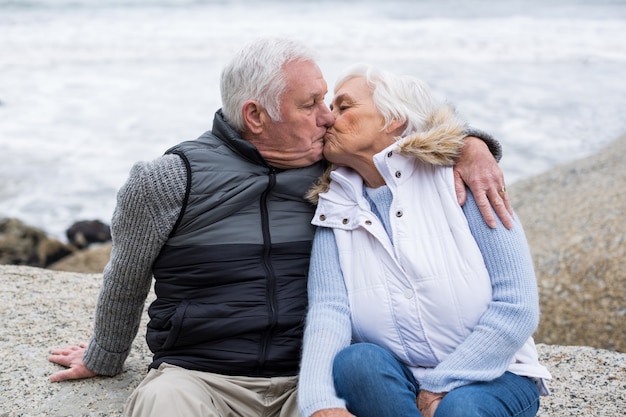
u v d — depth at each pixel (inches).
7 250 315.6
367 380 86.8
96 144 438.0
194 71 639.8
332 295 96.4
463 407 84.8
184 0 992.9
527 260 93.0
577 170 287.1
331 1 1045.2
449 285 92.2
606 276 205.5
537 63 685.3
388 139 99.0
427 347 93.0
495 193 94.1
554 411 119.3
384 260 95.3
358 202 98.7
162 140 442.6
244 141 100.4
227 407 98.6
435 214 95.4
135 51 736.3
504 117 485.7
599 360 136.5
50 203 366.3
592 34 855.1
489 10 1032.2
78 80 606.9
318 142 103.0
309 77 100.3
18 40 779.4
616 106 514.6
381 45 776.3
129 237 100.6
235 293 99.0
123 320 111.0
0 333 136.9
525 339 90.2
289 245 101.8
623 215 227.6
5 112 505.7
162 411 89.7
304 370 90.0
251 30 847.7
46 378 122.3
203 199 99.2
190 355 100.1
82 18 900.6
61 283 162.9
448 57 715.4
